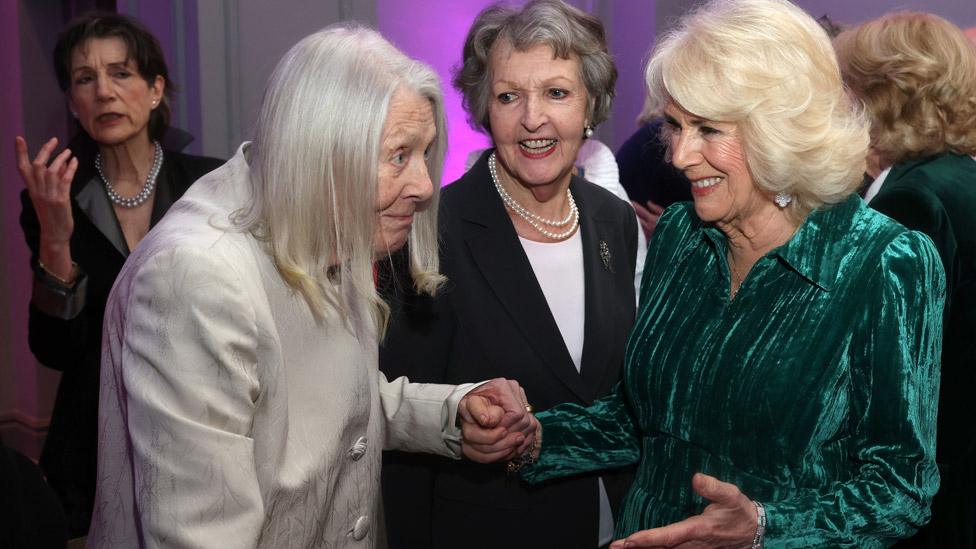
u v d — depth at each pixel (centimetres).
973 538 193
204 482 109
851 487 134
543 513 186
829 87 135
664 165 313
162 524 109
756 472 142
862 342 135
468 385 169
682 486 150
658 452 156
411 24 381
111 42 243
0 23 438
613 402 179
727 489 128
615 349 196
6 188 447
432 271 148
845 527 130
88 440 238
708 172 141
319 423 127
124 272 119
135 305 113
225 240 117
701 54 134
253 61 350
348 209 120
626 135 441
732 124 136
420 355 187
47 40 432
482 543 186
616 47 437
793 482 139
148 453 110
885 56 206
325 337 128
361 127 118
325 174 119
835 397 137
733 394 142
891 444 133
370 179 119
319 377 127
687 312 153
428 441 167
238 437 111
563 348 188
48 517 122
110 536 122
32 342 228
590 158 276
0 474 115
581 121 192
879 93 207
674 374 151
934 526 197
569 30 184
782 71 132
